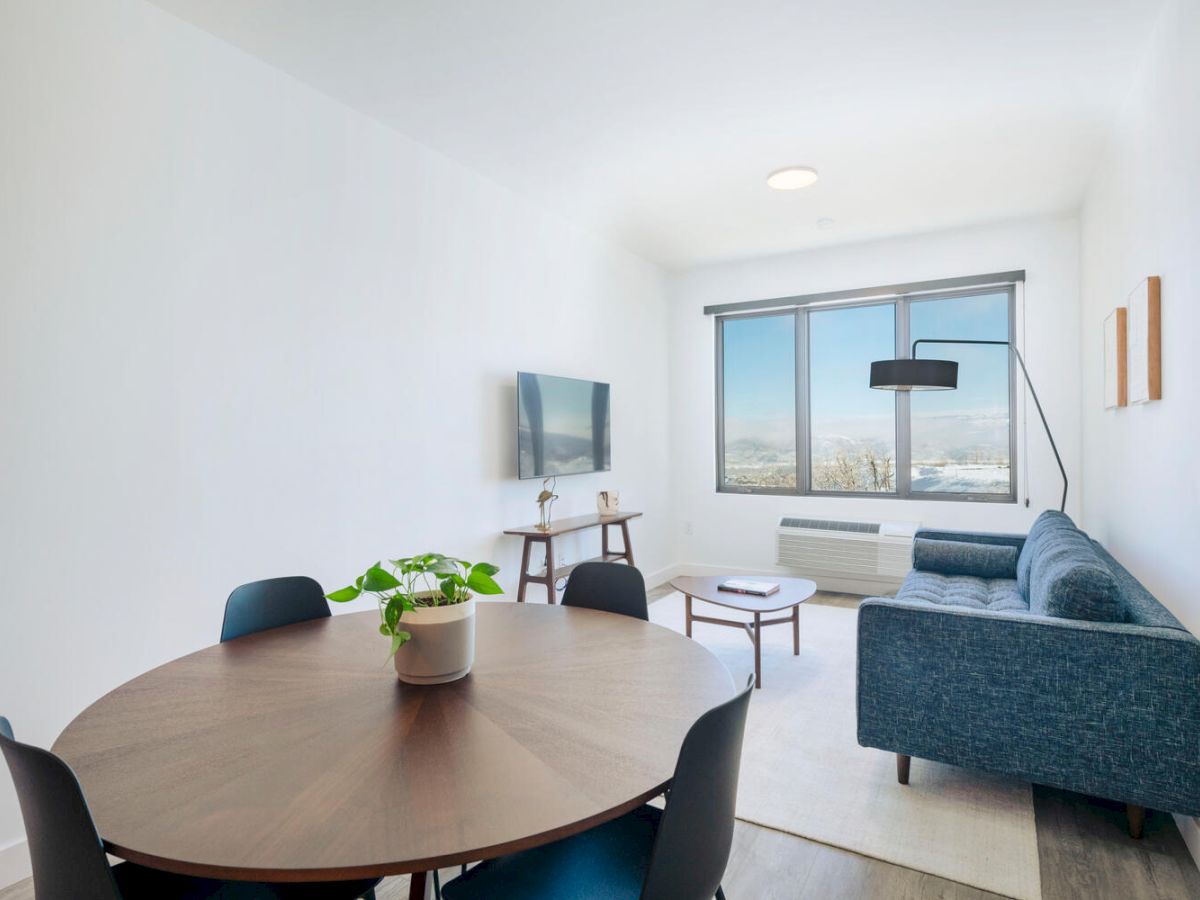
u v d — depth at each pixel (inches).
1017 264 177.0
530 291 159.0
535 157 134.4
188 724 46.8
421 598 56.5
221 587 94.7
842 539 193.8
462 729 45.3
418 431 127.6
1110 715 74.9
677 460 226.8
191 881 47.1
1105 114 117.4
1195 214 77.5
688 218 171.9
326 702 50.6
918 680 84.5
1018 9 88.8
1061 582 80.0
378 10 88.0
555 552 167.2
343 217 113.1
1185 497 83.0
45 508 76.9
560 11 88.3
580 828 34.5
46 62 77.1
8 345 73.9
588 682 53.9
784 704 117.4
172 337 89.1
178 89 90.0
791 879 72.7
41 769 34.4
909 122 120.3
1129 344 111.2
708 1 86.4
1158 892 68.8
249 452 98.6
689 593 137.4
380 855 31.7
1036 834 79.4
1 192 73.4
